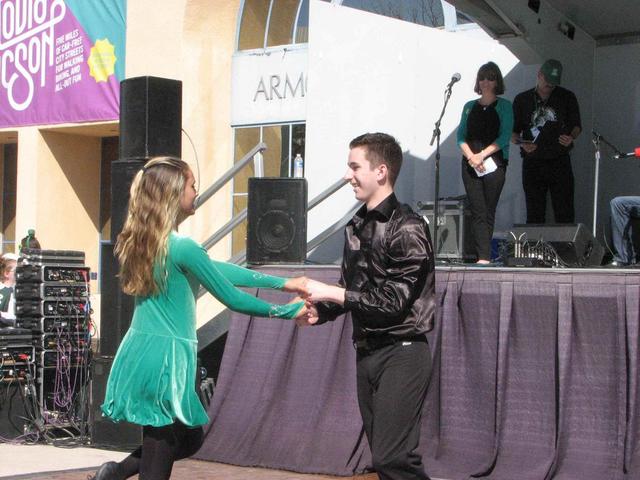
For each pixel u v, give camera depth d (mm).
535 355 6316
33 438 8406
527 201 9156
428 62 9914
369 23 9727
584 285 6191
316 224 9555
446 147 9969
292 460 6957
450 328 6652
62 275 8836
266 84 13727
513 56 10203
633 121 10102
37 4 16297
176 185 4305
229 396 7484
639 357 5953
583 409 6121
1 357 8484
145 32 14695
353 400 6953
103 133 16672
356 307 4352
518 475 6137
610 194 10180
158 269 4230
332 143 9594
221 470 6973
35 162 16516
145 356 4230
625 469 5887
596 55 10336
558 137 8906
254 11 13977
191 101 14188
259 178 7859
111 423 7887
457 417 6562
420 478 4379
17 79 16719
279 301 7492
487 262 8039
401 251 4371
